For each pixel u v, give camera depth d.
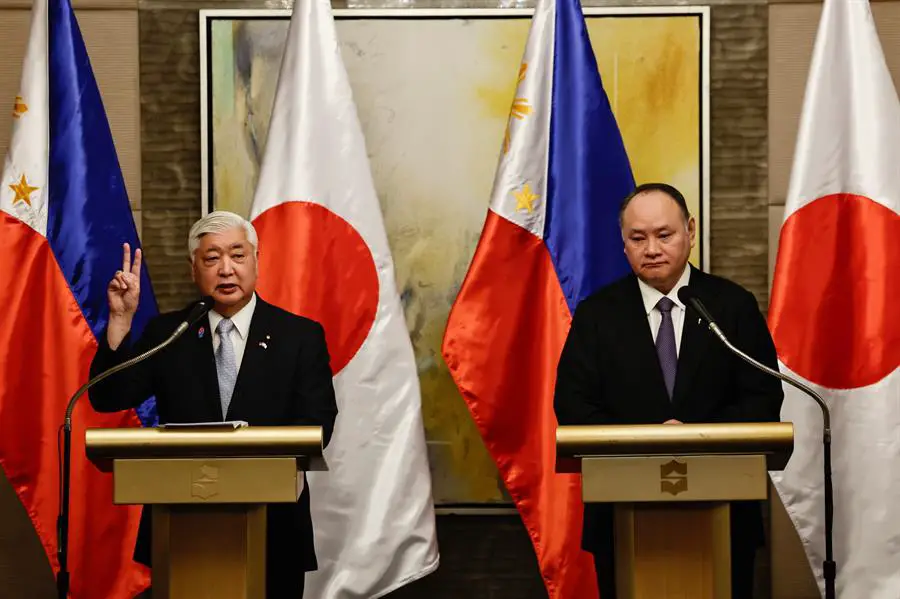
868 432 6.68
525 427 7.03
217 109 7.85
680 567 4.55
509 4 7.89
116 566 6.93
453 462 7.92
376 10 7.86
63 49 7.09
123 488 4.51
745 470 4.45
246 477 4.51
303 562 5.60
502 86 7.86
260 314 5.84
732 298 5.77
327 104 7.14
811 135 6.93
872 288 6.73
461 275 7.89
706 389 5.63
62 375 6.88
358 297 7.05
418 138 7.87
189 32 7.93
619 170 7.11
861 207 6.79
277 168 7.11
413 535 6.93
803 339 6.80
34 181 6.96
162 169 7.93
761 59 7.89
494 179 7.18
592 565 6.93
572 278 7.02
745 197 7.89
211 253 5.72
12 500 7.91
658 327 5.83
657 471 4.46
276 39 7.85
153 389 5.81
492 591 7.93
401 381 7.05
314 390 5.70
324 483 6.96
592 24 7.85
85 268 6.94
